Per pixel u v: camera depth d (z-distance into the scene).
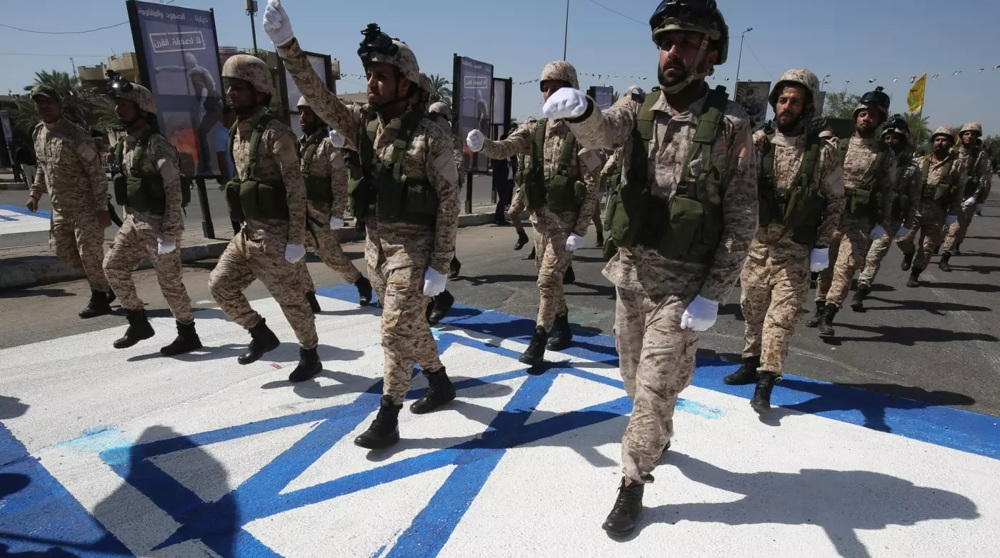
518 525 2.43
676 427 3.31
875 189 4.75
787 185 3.34
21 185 21.56
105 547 2.28
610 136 2.16
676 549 2.30
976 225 13.95
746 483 2.76
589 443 3.12
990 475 2.85
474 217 13.04
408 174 2.86
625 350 2.57
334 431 3.23
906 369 4.33
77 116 34.25
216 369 4.11
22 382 3.83
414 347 3.00
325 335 4.92
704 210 2.15
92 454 2.96
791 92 3.28
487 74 12.16
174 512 2.50
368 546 2.30
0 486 2.68
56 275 6.79
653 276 2.33
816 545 2.33
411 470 2.84
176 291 4.24
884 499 2.64
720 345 4.84
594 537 2.36
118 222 5.39
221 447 3.04
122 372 4.03
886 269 8.41
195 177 8.43
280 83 8.82
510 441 3.14
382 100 2.80
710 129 2.12
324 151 5.23
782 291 3.46
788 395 3.81
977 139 7.78
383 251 3.05
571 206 4.00
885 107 4.67
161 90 7.75
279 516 2.48
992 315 5.87
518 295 6.50
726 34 2.17
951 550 2.30
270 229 3.50
